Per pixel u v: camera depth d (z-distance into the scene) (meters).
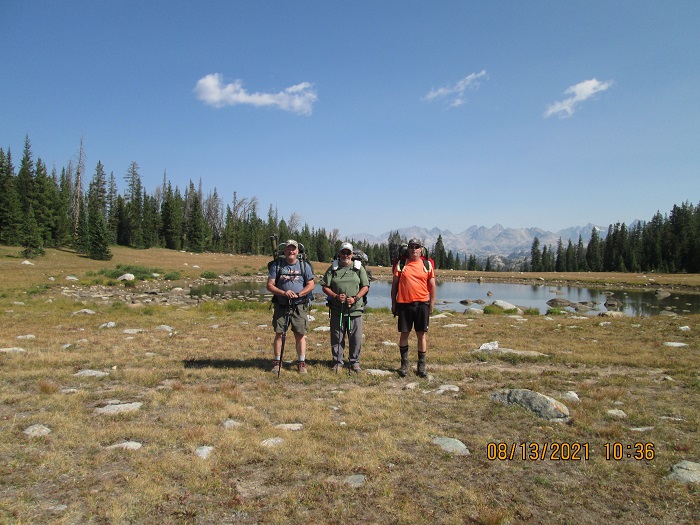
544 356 8.36
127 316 14.61
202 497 3.25
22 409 4.93
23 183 63.31
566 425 4.80
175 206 91.81
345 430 4.55
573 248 144.62
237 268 62.62
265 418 4.87
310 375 6.79
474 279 74.50
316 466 3.74
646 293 49.16
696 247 91.69
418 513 3.07
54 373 6.59
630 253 105.00
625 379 6.73
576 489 3.48
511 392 5.55
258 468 3.71
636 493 3.44
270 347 9.28
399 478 3.58
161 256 68.69
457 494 3.35
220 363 7.55
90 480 3.42
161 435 4.27
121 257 60.62
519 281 70.31
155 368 7.10
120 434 4.27
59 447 3.96
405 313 6.83
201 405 5.19
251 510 3.09
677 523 3.04
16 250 51.75
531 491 3.44
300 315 6.95
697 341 10.46
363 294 7.08
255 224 104.38
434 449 4.14
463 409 5.27
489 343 9.41
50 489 3.27
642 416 5.06
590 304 34.19
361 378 6.69
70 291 27.00
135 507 3.07
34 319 13.14
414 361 8.02
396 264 7.12
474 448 4.19
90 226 59.84
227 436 4.26
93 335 10.38
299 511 3.09
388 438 4.32
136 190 99.94
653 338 10.97
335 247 123.50
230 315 15.62
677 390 6.22
